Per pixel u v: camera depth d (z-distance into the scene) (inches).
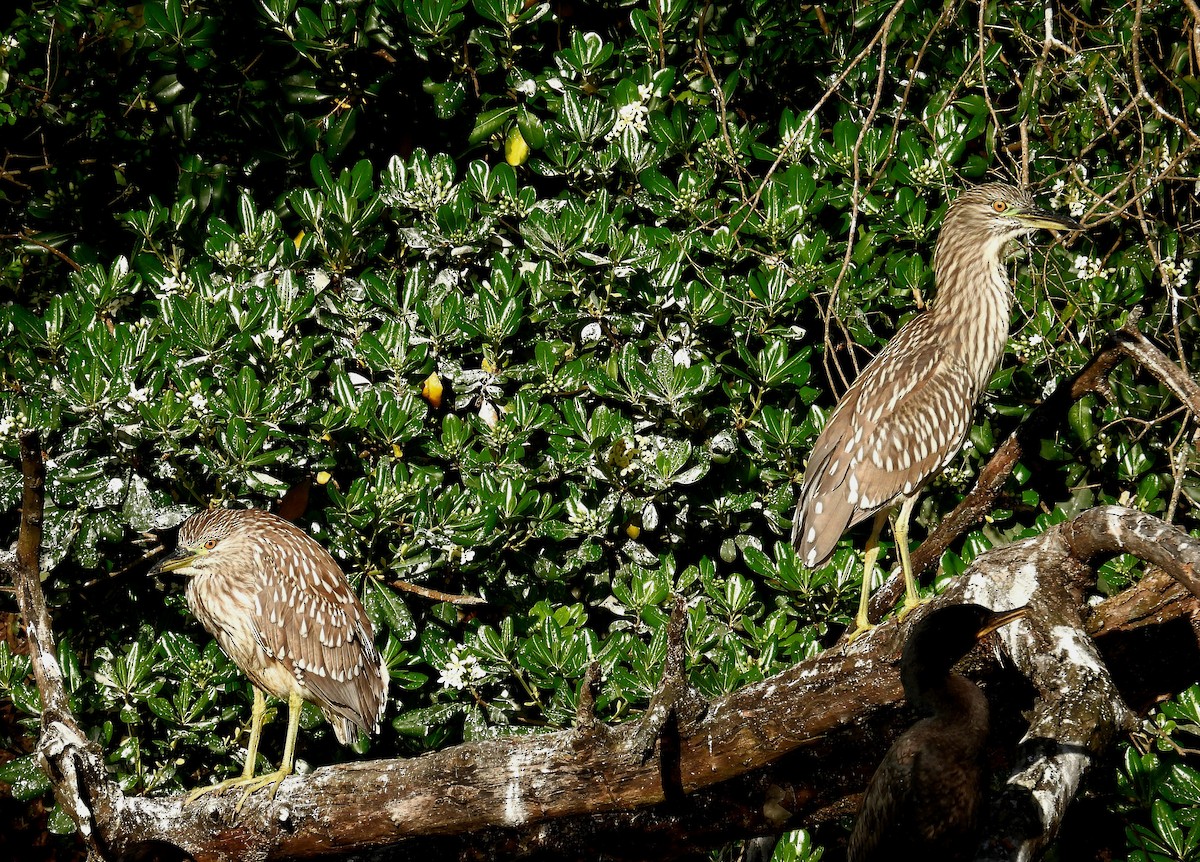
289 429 419.2
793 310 442.9
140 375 407.2
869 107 476.4
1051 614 248.2
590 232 419.5
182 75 483.5
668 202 444.1
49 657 350.9
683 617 292.4
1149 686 297.7
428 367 418.0
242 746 429.7
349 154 490.6
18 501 399.5
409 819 322.0
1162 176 377.1
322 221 438.9
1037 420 389.7
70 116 511.2
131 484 398.0
